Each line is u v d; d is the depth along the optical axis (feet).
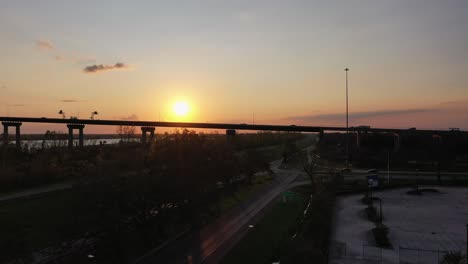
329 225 182.80
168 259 126.52
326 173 360.89
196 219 172.55
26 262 111.45
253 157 319.68
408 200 252.62
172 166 164.45
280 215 194.90
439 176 317.22
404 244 158.71
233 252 134.51
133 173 153.79
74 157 347.77
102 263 118.62
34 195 207.62
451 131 496.64
